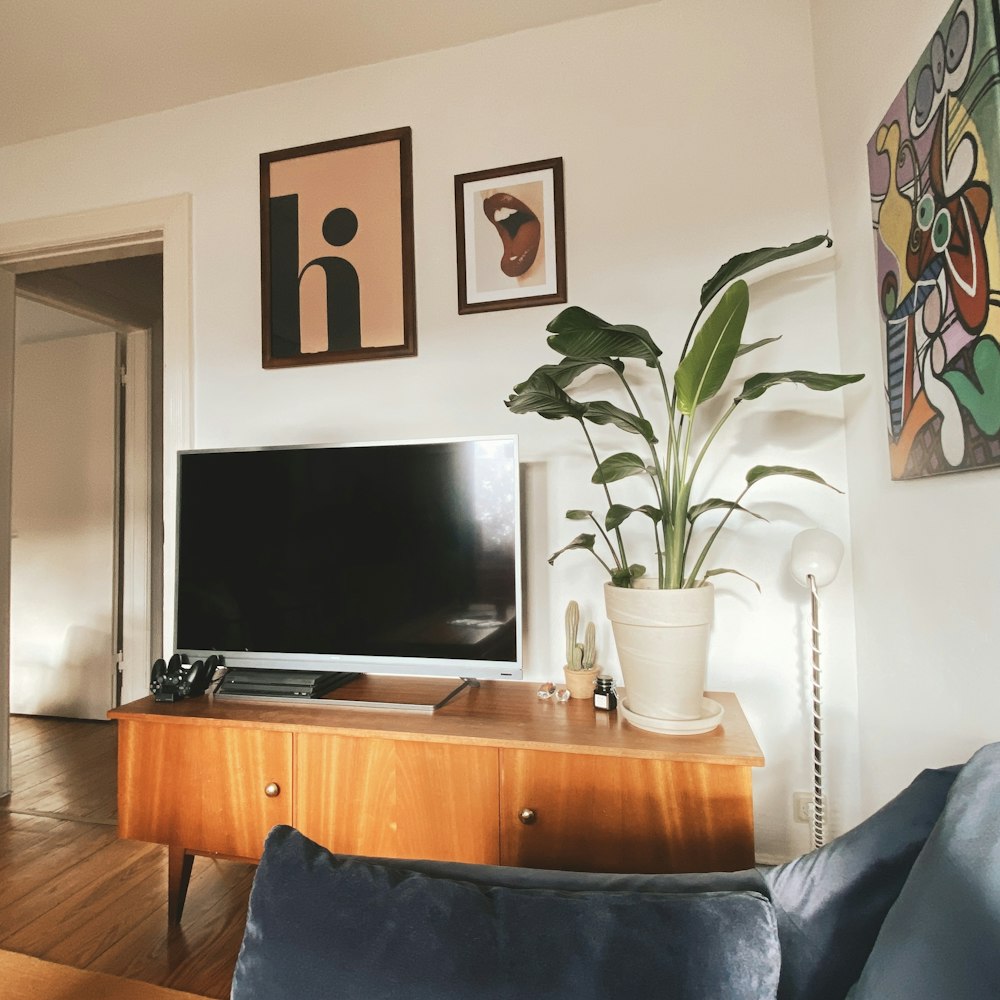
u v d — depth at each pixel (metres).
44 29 1.95
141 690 3.41
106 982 1.11
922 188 1.15
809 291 1.78
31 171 2.48
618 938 0.60
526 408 1.55
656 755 1.35
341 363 2.13
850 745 1.72
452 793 1.47
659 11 1.92
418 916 0.64
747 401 1.81
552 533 1.95
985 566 1.01
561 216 1.96
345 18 1.94
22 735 3.18
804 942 0.68
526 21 1.98
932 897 0.56
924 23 1.15
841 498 1.75
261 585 1.88
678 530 1.50
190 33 1.98
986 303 0.95
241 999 0.62
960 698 1.11
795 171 1.81
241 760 1.60
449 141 2.07
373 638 1.79
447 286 2.05
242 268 2.24
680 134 1.89
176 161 2.32
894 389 1.32
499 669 1.70
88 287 3.24
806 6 1.83
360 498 1.82
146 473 3.49
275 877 0.70
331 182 2.15
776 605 1.78
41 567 3.52
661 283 1.89
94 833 2.18
